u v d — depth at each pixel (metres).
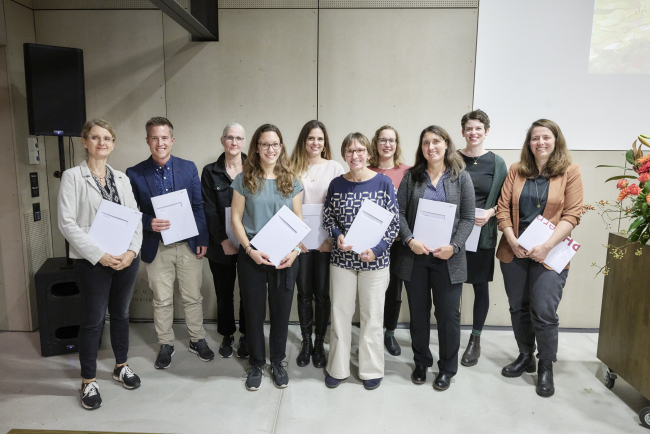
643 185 1.94
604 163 2.94
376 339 2.22
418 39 2.91
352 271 2.17
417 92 2.96
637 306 2.04
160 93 3.03
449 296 2.14
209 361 2.57
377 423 1.97
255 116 3.03
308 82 2.98
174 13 2.35
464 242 2.08
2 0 2.69
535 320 2.23
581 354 2.72
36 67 2.49
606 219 2.97
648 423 1.95
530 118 2.94
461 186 2.11
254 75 2.99
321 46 2.95
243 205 2.16
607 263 2.31
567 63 2.86
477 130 2.39
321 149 2.37
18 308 2.99
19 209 2.88
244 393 2.21
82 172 1.97
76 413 2.02
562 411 2.09
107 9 2.96
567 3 2.80
